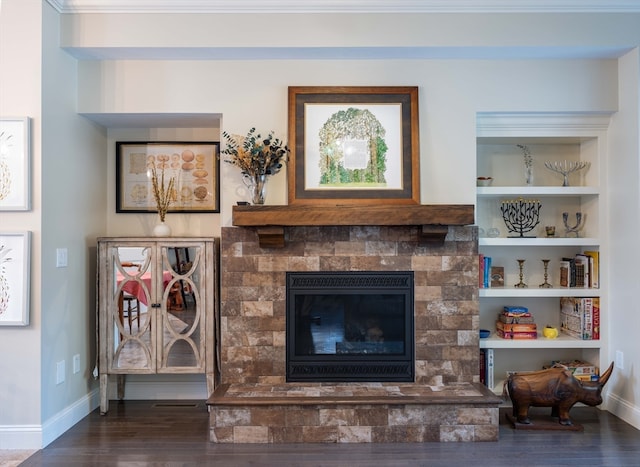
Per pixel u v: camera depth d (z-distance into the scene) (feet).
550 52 10.33
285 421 9.23
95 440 9.40
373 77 10.69
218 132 12.17
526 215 12.35
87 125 11.10
